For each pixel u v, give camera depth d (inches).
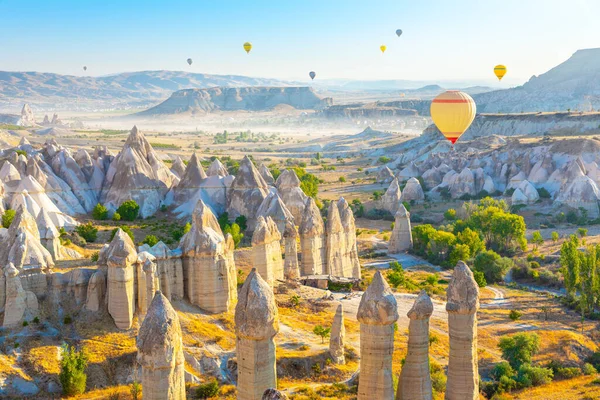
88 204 4517.7
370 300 1489.9
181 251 2645.2
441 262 4264.3
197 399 2084.2
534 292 3737.7
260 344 1401.3
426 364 1562.5
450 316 1578.5
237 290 2994.6
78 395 2069.4
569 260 3442.4
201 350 2338.8
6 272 2342.5
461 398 1568.7
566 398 2308.1
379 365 1496.1
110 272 2400.3
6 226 3538.4
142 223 4335.6
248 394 1405.0
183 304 2608.3
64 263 2866.6
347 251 3668.8
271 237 3142.2
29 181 4005.9
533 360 2689.5
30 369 2143.2
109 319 2410.2
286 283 3201.3
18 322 2327.8
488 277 3988.7
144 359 1358.3
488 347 2785.4
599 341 2952.8
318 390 2150.6
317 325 2751.0
